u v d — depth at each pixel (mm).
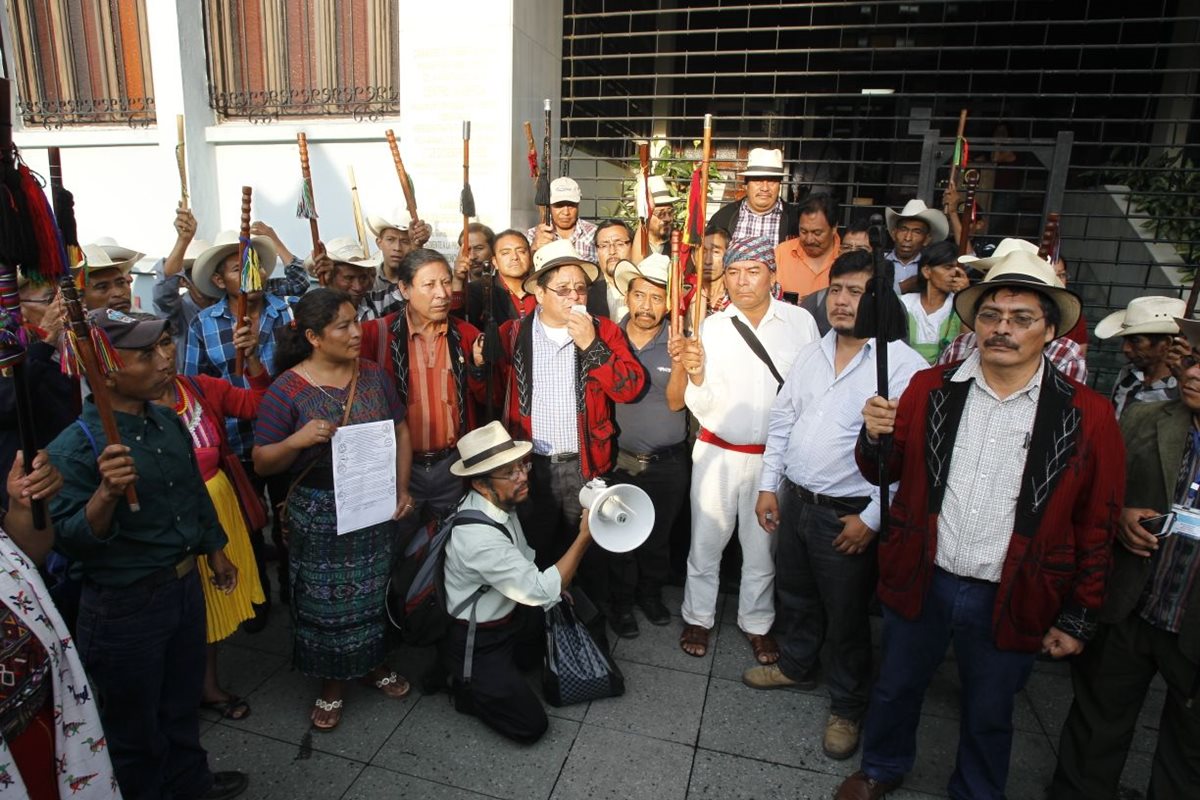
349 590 2953
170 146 6547
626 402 3492
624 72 8164
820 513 2928
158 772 2395
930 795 2719
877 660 3588
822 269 4676
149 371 2213
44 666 1664
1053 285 2092
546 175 5031
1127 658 2406
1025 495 2201
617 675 3232
